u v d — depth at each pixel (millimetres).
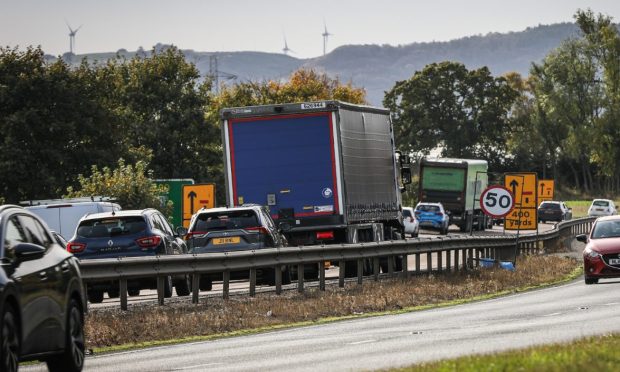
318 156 73438
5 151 137875
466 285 72188
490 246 94125
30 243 29156
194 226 64250
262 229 63969
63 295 31188
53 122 142875
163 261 54719
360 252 70562
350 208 74688
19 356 27750
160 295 55594
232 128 73812
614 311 50125
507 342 37906
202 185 89562
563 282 80562
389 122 87312
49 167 144875
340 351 37594
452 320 49531
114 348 43625
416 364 30406
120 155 151500
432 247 80062
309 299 60812
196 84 186750
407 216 152750
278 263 62812
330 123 73375
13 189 141750
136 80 182125
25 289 28219
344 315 56562
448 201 172125
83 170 146375
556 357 27766
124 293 53188
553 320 46688
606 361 27453
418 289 67312
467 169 171625
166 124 179250
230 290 70812
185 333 48031
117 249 59719
